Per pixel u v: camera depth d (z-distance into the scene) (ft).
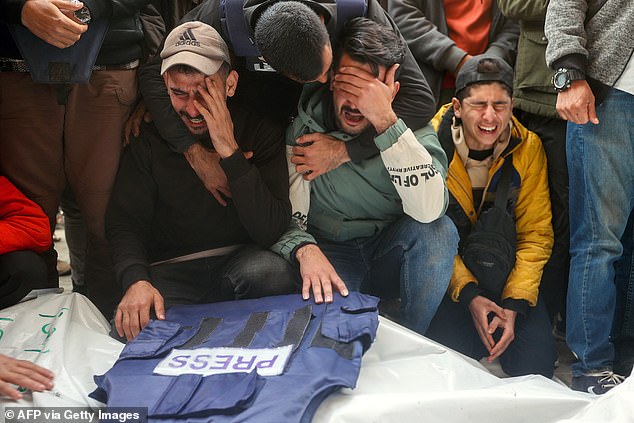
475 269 8.18
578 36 7.26
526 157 8.36
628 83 7.20
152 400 5.79
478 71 7.96
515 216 8.50
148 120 7.80
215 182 7.54
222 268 7.96
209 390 5.82
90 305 7.55
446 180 8.30
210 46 7.07
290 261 7.57
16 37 7.57
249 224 7.42
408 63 7.69
